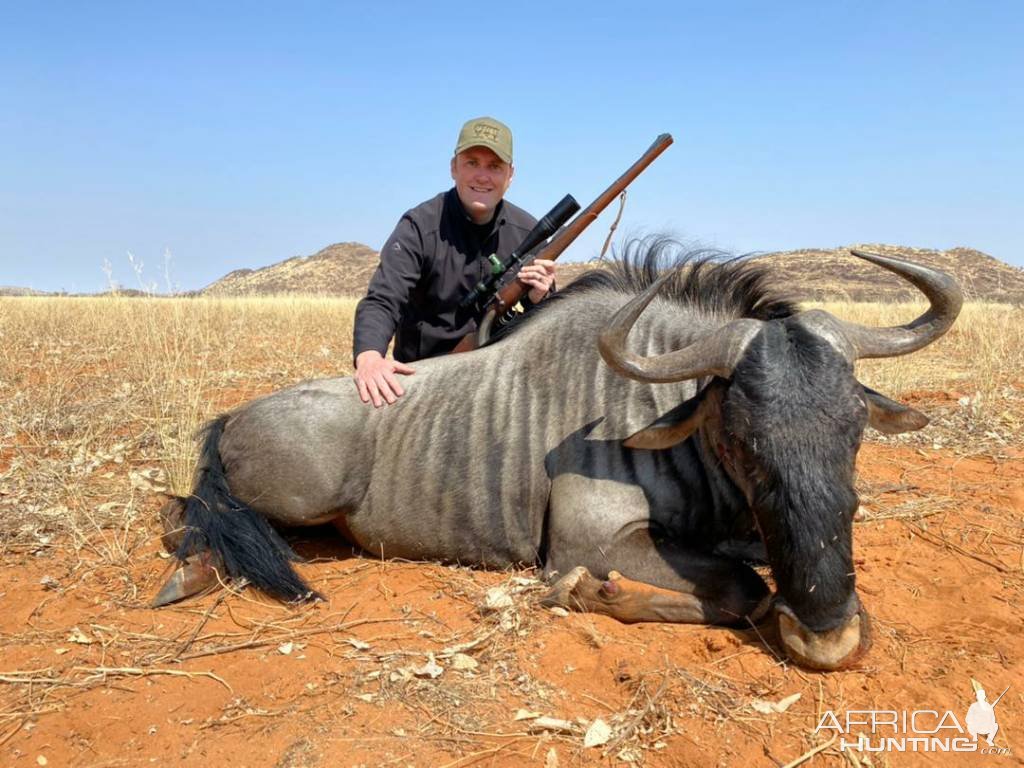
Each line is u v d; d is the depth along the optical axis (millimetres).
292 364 11562
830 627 3391
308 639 3822
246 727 3148
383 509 4695
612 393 4465
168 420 7398
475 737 3096
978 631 3975
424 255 5520
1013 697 3420
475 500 4586
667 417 3963
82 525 5113
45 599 4195
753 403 3443
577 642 3793
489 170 5406
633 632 3910
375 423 4707
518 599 4145
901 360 10859
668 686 3396
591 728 3107
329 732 3098
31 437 6758
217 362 11648
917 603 4297
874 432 7398
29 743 3061
